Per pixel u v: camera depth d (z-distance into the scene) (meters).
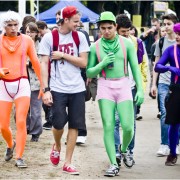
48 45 12.08
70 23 11.95
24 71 12.57
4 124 12.64
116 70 12.14
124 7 70.44
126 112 12.09
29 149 14.80
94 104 25.72
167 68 12.86
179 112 12.95
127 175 12.32
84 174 12.32
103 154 14.48
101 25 12.11
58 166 12.94
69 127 12.23
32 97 15.65
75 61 11.98
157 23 25.64
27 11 59.38
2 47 12.48
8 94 12.52
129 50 12.27
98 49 12.22
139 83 12.22
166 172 12.68
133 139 12.98
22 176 12.01
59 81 12.02
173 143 13.27
